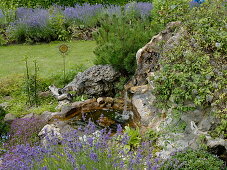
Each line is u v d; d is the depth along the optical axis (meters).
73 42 11.73
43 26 11.84
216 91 4.35
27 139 4.95
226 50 4.88
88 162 3.38
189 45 5.19
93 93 6.89
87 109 6.31
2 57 10.01
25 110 6.36
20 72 8.50
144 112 5.05
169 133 4.41
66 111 6.06
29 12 13.26
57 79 7.66
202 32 5.29
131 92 5.72
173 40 5.51
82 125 5.67
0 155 4.56
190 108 4.51
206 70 4.64
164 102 4.90
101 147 3.60
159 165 3.57
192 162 3.56
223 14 5.93
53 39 12.18
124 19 7.04
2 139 4.86
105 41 7.24
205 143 3.98
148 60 6.06
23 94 6.91
